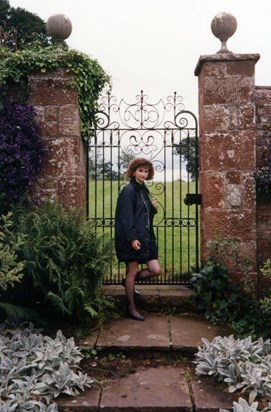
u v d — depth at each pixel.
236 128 5.01
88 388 3.41
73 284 4.23
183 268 7.05
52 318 4.62
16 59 5.07
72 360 3.62
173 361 3.96
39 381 3.33
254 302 4.74
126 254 4.61
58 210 4.68
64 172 5.08
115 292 5.12
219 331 4.43
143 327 4.52
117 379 3.59
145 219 4.69
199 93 5.39
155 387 3.44
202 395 3.29
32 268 4.19
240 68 5.01
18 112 4.90
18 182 4.93
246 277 4.80
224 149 5.01
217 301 4.85
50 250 4.29
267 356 3.62
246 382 3.27
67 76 5.11
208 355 3.68
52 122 5.09
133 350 4.02
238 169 5.01
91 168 6.55
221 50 5.10
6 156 4.88
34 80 5.09
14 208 4.83
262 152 5.13
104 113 5.40
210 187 5.02
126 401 3.21
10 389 3.17
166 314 4.96
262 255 5.12
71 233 4.47
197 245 5.39
